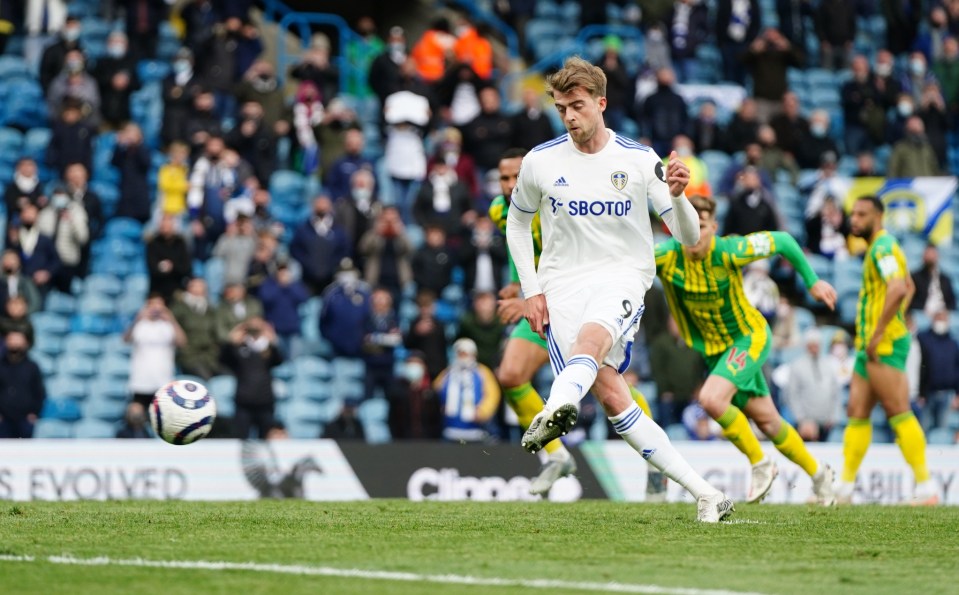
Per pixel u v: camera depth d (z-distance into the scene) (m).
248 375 40.88
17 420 39.78
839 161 57.94
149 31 55.59
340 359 44.94
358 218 46.31
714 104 55.81
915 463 30.52
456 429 41.25
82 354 44.81
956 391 46.53
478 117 50.72
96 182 51.00
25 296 43.22
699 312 25.98
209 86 52.16
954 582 13.82
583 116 18.48
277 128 50.97
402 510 23.11
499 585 13.17
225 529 18.48
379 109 54.31
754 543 17.33
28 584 13.02
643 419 19.41
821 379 42.88
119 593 12.52
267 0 63.22
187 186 48.41
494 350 42.28
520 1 63.38
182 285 44.31
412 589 12.84
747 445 26.20
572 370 17.72
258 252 44.59
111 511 22.00
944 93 63.03
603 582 13.46
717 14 60.62
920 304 50.16
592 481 34.69
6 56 55.75
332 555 15.45
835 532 19.14
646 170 18.78
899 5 64.44
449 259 46.56
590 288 18.77
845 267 52.44
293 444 33.88
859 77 58.81
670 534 18.27
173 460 33.16
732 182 52.06
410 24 66.81
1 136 51.19
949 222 54.78
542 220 19.30
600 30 61.78
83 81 50.47
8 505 24.08
